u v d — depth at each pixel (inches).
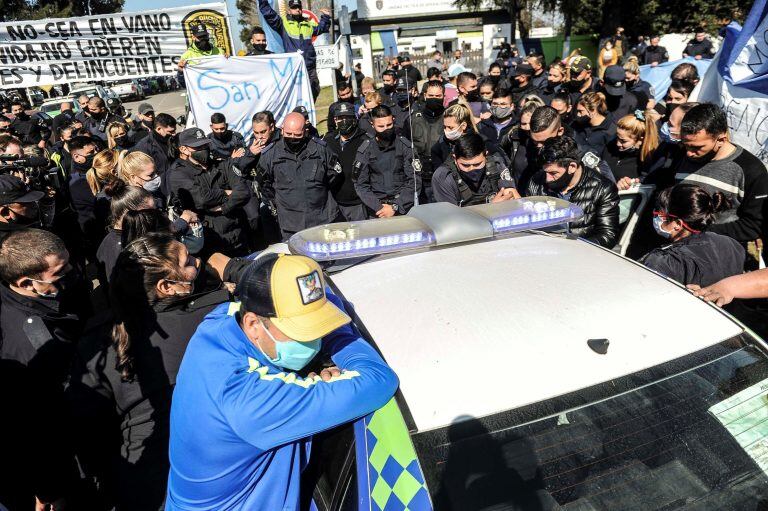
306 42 339.9
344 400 54.6
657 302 69.1
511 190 134.2
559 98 200.5
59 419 90.2
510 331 64.0
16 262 93.9
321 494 59.7
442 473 52.3
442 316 67.2
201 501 60.6
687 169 126.3
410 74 398.9
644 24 846.5
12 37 291.0
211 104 285.0
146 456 76.6
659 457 56.7
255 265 56.9
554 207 96.0
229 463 57.2
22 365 90.4
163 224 120.3
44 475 86.7
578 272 76.0
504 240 90.1
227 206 174.7
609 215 126.8
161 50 307.9
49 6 1357.0
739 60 151.8
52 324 100.7
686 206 94.9
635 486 55.1
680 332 65.4
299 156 173.5
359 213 206.4
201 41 301.9
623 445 56.4
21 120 396.5
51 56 298.4
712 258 93.3
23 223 127.6
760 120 148.2
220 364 58.3
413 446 53.3
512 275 75.6
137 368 76.7
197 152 169.8
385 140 187.5
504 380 58.4
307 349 57.1
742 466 57.9
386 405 56.7
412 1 1164.5
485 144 157.8
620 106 230.7
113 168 173.3
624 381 59.7
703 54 537.0
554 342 62.4
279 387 55.5
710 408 60.2
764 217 112.6
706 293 87.7
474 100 262.1
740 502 55.8
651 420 58.1
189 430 57.7
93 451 80.3
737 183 115.0
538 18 1307.8
